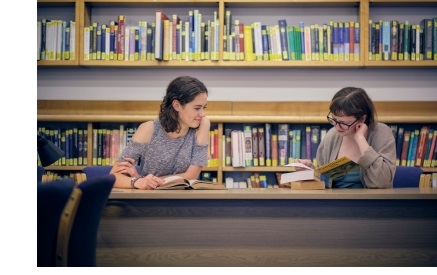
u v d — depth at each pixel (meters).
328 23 4.14
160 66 4.02
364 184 2.80
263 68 4.14
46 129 3.94
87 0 3.97
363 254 2.23
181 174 2.84
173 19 3.92
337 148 3.00
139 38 3.94
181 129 2.85
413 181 3.01
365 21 3.90
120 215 2.23
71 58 3.96
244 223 2.23
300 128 4.01
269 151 3.84
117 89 4.18
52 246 1.59
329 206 2.25
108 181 1.80
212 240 2.22
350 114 2.74
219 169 3.85
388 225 2.25
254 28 3.91
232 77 4.16
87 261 1.79
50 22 3.96
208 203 2.24
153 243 2.22
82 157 3.91
